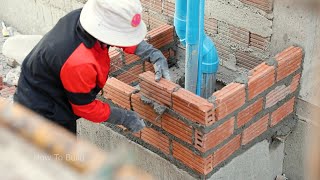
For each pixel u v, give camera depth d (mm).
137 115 2715
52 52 2271
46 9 4543
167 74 2766
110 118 2586
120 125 2877
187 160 2824
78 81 2275
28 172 552
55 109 2475
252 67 3273
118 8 2197
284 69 2881
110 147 3256
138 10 2262
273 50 3084
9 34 4922
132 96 2854
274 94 2924
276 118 3053
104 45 2324
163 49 3510
